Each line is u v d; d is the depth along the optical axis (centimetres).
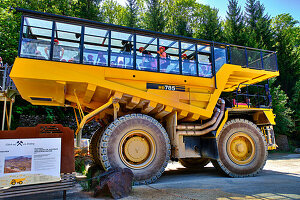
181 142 655
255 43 2169
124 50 645
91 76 562
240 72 746
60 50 552
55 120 1473
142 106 668
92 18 2367
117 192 414
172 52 721
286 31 2795
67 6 1919
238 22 2555
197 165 885
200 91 695
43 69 520
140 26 2914
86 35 597
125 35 630
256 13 2908
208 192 454
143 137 615
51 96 612
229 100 767
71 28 580
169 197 415
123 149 581
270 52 812
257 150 693
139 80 621
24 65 507
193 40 705
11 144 331
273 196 418
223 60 739
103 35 612
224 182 570
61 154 367
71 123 1512
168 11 3033
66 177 357
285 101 1847
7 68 630
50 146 356
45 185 340
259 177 652
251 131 700
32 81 521
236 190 472
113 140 554
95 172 607
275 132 1816
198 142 689
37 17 540
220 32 2336
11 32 1362
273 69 792
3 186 312
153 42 663
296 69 2341
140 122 591
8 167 321
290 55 2370
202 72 705
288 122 1770
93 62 580
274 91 1794
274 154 1505
